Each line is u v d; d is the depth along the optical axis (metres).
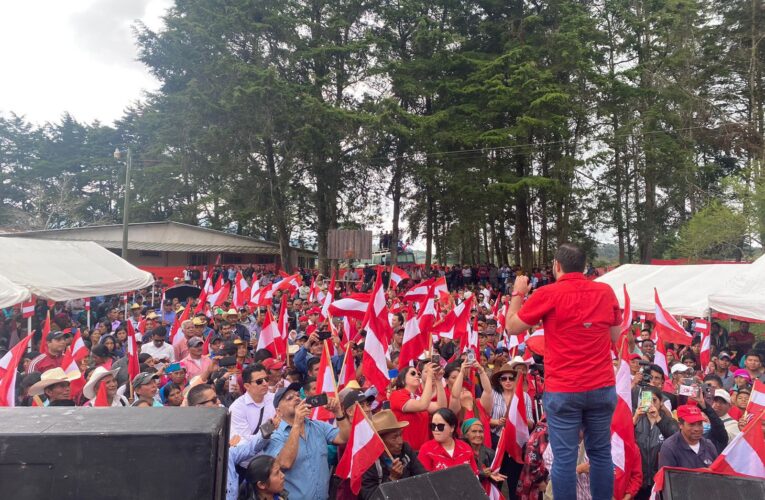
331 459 5.54
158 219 53.53
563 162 34.12
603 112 36.03
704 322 12.62
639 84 36.72
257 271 36.16
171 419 2.55
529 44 36.66
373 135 34.88
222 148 34.41
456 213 38.78
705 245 27.02
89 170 61.53
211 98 34.38
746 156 35.44
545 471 5.98
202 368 9.63
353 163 37.78
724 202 32.28
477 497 3.74
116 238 40.25
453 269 38.22
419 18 36.91
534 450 6.09
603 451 3.81
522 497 6.09
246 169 35.94
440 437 5.43
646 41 37.28
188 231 41.78
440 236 44.62
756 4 33.94
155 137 40.75
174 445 2.36
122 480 2.32
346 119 33.59
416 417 6.38
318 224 40.38
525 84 32.84
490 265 38.19
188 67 36.88
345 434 5.34
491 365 9.67
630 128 34.97
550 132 35.03
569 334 3.77
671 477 3.64
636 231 38.91
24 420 2.48
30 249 14.56
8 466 2.28
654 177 36.53
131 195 51.69
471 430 5.93
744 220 25.84
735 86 37.88
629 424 5.38
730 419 7.01
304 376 9.08
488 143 34.50
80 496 2.29
